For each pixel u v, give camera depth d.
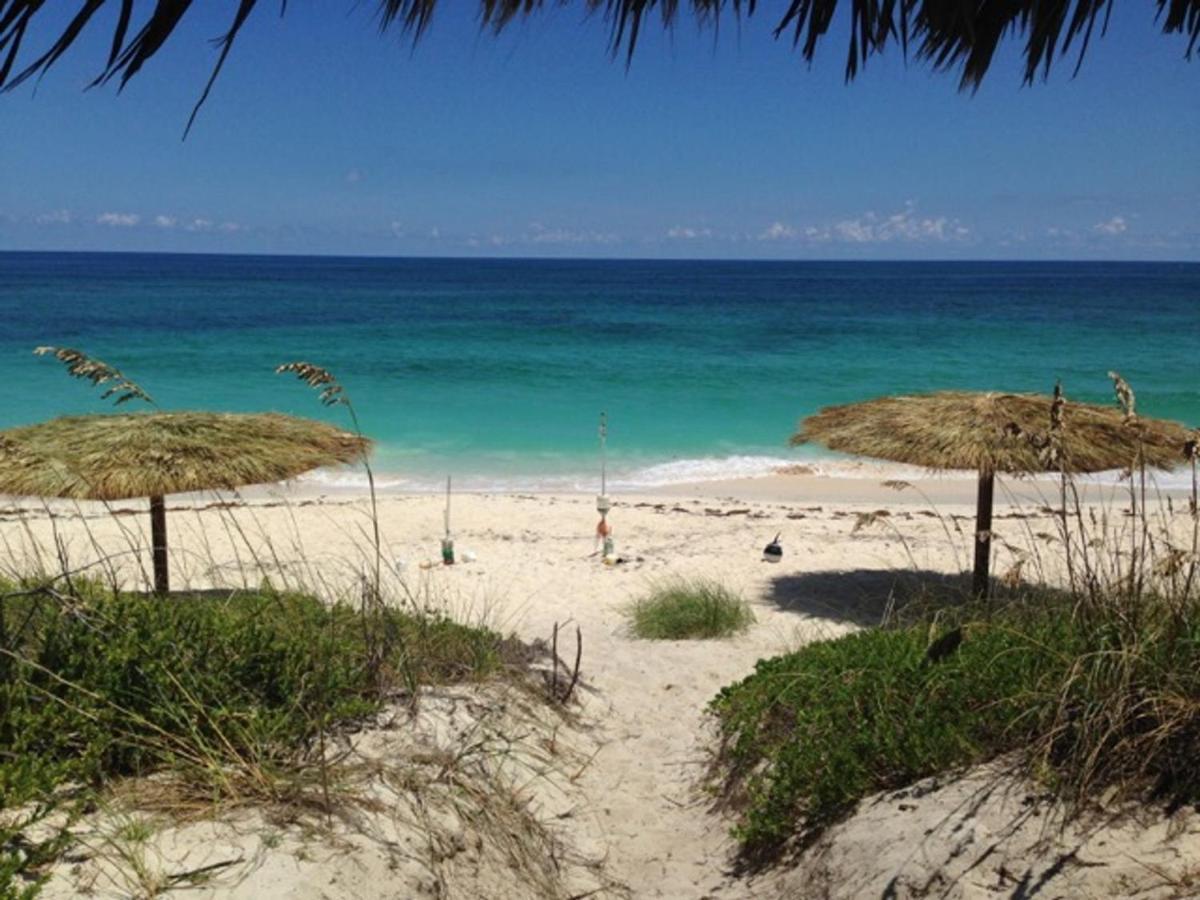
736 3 3.41
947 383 30.77
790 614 9.23
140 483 7.02
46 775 3.45
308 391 28.20
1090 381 31.52
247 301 74.69
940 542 12.29
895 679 4.75
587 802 4.79
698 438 22.05
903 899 3.45
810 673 5.33
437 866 3.71
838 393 28.42
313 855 3.43
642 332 49.44
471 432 22.56
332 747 4.23
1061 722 3.82
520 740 4.99
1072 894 3.18
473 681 5.38
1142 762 3.57
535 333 48.31
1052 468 4.47
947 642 3.77
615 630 8.74
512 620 9.07
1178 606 3.97
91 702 3.87
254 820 3.57
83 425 7.69
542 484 17.95
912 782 4.07
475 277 140.00
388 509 14.78
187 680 4.14
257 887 3.22
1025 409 8.38
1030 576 9.45
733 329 51.72
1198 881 3.06
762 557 11.63
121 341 41.72
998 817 3.59
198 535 12.82
